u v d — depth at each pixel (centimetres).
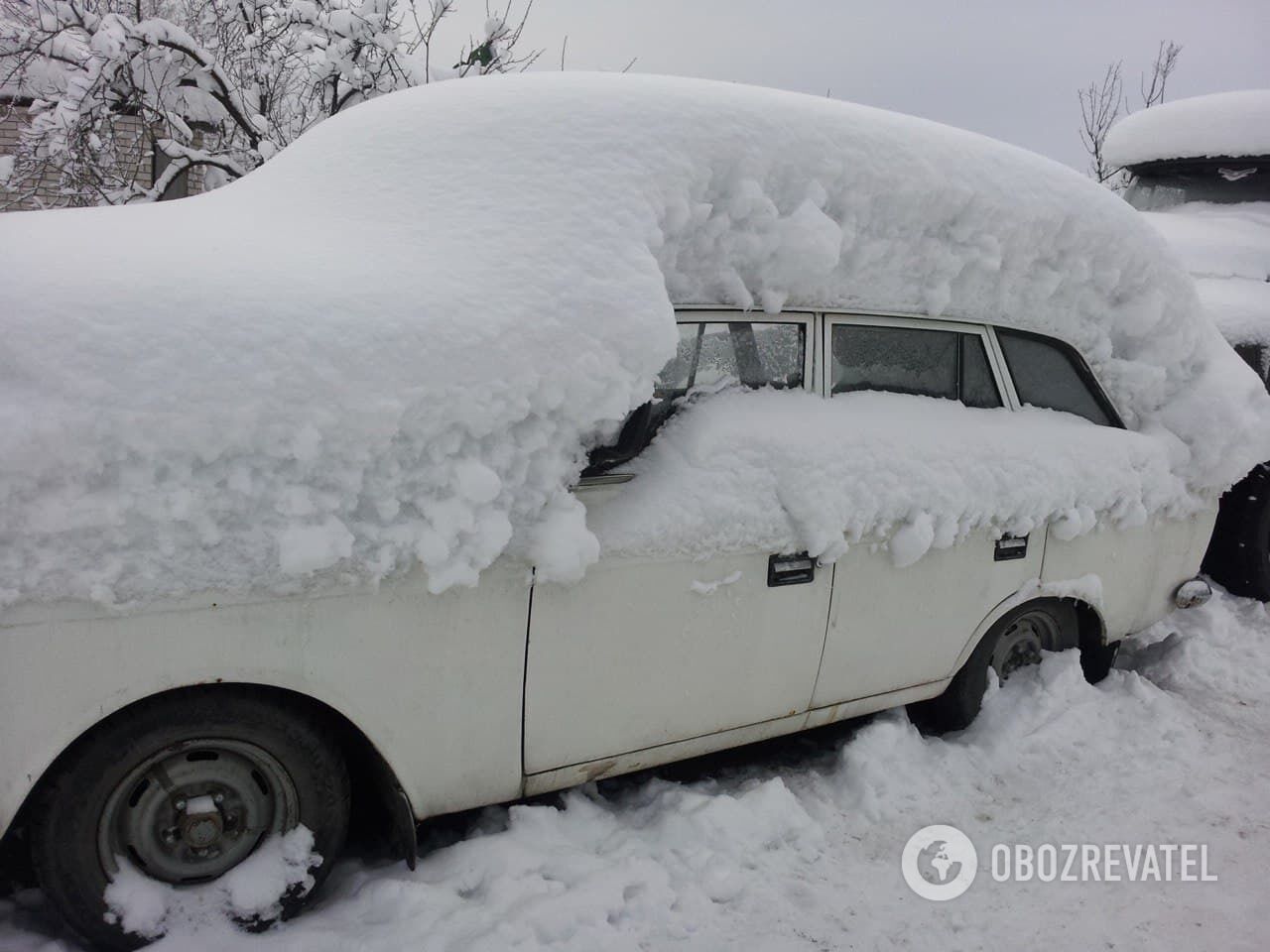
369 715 220
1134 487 350
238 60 799
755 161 261
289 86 821
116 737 200
